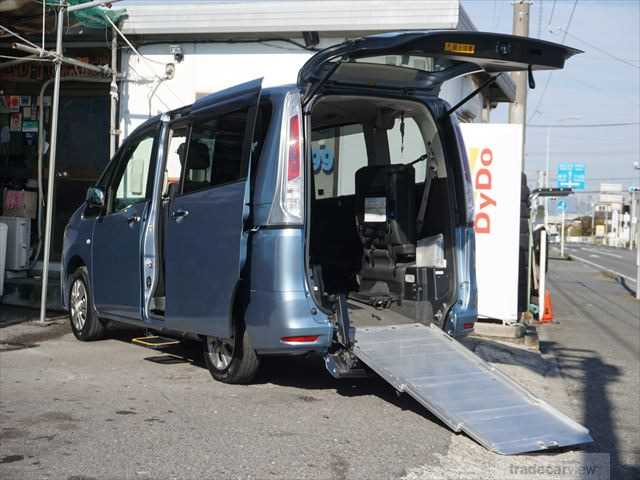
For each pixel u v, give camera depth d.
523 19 16.14
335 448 4.97
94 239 8.02
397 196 6.93
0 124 12.16
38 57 9.99
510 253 10.20
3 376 6.63
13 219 11.13
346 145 7.86
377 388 6.57
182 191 6.75
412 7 10.55
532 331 10.23
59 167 11.97
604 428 6.23
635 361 9.57
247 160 5.97
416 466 4.71
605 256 49.28
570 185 44.09
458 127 6.82
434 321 6.61
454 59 5.84
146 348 8.01
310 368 7.30
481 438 5.03
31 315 9.80
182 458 4.66
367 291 7.38
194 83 11.46
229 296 6.03
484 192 10.23
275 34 11.14
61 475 4.32
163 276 7.12
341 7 10.72
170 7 11.12
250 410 5.75
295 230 5.83
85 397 5.98
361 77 6.26
